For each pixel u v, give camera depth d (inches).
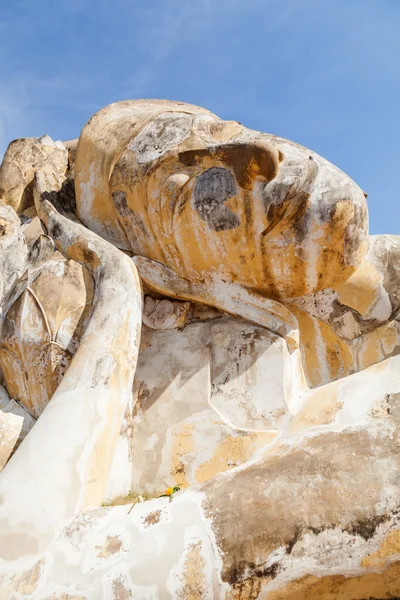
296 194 167.2
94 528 123.8
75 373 149.8
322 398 153.8
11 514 124.4
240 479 127.1
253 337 185.5
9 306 183.0
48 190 221.5
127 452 174.1
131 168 188.7
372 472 123.7
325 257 174.6
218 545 117.2
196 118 190.5
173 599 113.2
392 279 193.0
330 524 118.3
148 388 184.5
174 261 189.6
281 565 116.0
